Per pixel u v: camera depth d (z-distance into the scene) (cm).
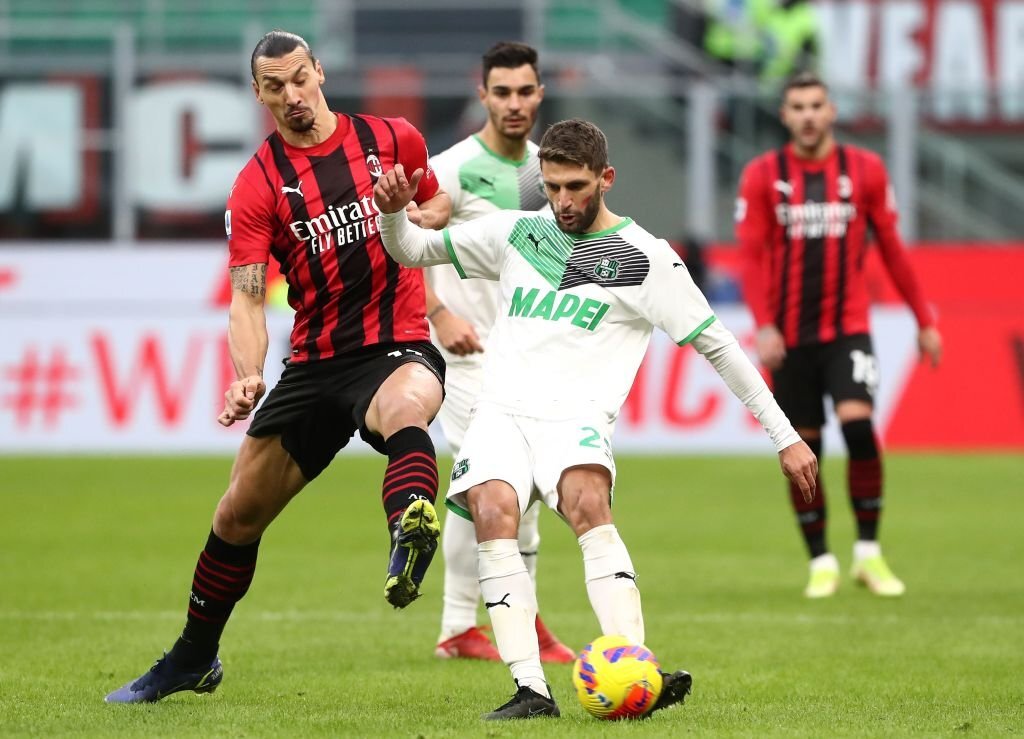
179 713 1841
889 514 4481
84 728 1727
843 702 1952
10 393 6116
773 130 6488
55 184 6438
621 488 5084
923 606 2927
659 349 6044
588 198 1772
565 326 1816
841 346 3175
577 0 7456
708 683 2116
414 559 1602
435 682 2136
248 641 2553
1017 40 7362
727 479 5312
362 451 6500
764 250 3209
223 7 7494
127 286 6134
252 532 1911
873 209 3197
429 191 1992
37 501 4706
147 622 2733
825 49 7344
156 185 6394
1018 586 3206
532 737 1596
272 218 1883
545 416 1794
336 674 2217
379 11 7488
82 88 6406
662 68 7238
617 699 1694
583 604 2975
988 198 6519
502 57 2481
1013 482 5181
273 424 1870
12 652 2398
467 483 1773
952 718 1812
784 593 3116
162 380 6091
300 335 1897
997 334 6038
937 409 6031
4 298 6138
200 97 6394
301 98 1856
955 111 6525
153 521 4291
